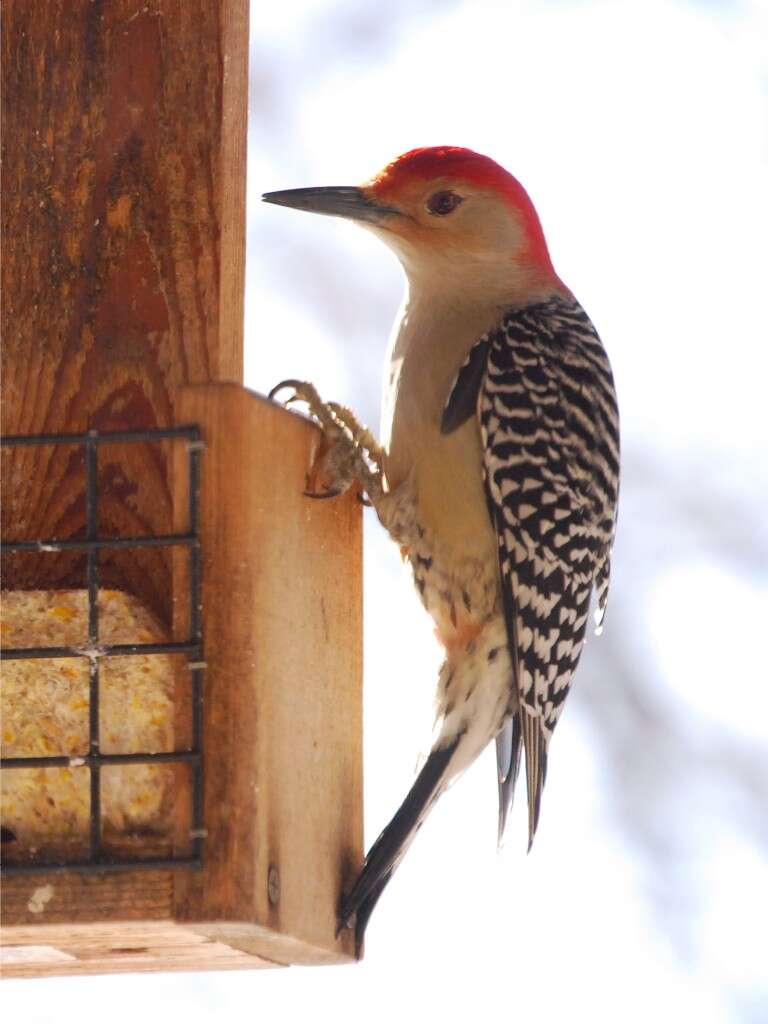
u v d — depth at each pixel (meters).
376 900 10.20
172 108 10.45
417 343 11.58
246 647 8.88
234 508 8.98
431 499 11.16
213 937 9.05
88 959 9.84
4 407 10.25
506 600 11.27
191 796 8.73
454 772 11.23
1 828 9.11
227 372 10.33
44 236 10.41
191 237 10.32
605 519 12.05
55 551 10.05
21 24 10.64
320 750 9.77
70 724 9.22
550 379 11.57
